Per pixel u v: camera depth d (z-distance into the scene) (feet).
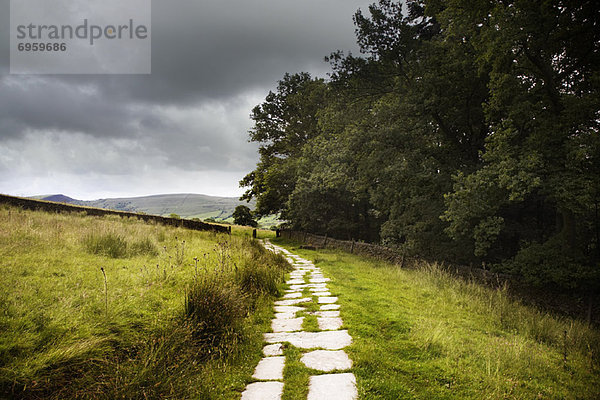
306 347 14.97
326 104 96.02
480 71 39.01
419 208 52.85
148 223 61.98
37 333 11.02
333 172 63.57
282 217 120.26
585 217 39.22
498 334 18.93
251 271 25.91
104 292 15.92
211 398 10.53
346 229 91.25
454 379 12.28
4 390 8.89
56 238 27.50
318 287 28.76
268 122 124.57
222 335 14.71
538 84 37.40
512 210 49.29
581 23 35.68
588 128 34.27
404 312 21.11
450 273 37.55
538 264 35.17
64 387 9.68
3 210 44.68
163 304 16.34
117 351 11.82
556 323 23.56
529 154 33.35
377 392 11.16
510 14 33.60
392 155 51.57
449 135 53.67
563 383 13.01
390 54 55.77
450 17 44.04
